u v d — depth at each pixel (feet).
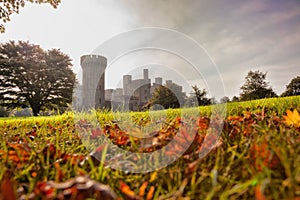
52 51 141.38
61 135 9.81
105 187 3.18
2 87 124.77
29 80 129.29
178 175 4.21
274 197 3.03
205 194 3.48
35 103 127.34
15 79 124.98
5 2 34.88
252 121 7.14
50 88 131.03
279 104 12.30
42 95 128.98
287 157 3.82
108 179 4.36
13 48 133.49
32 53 136.98
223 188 3.74
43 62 135.74
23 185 4.15
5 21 36.83
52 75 129.18
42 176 4.47
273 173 3.61
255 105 14.06
